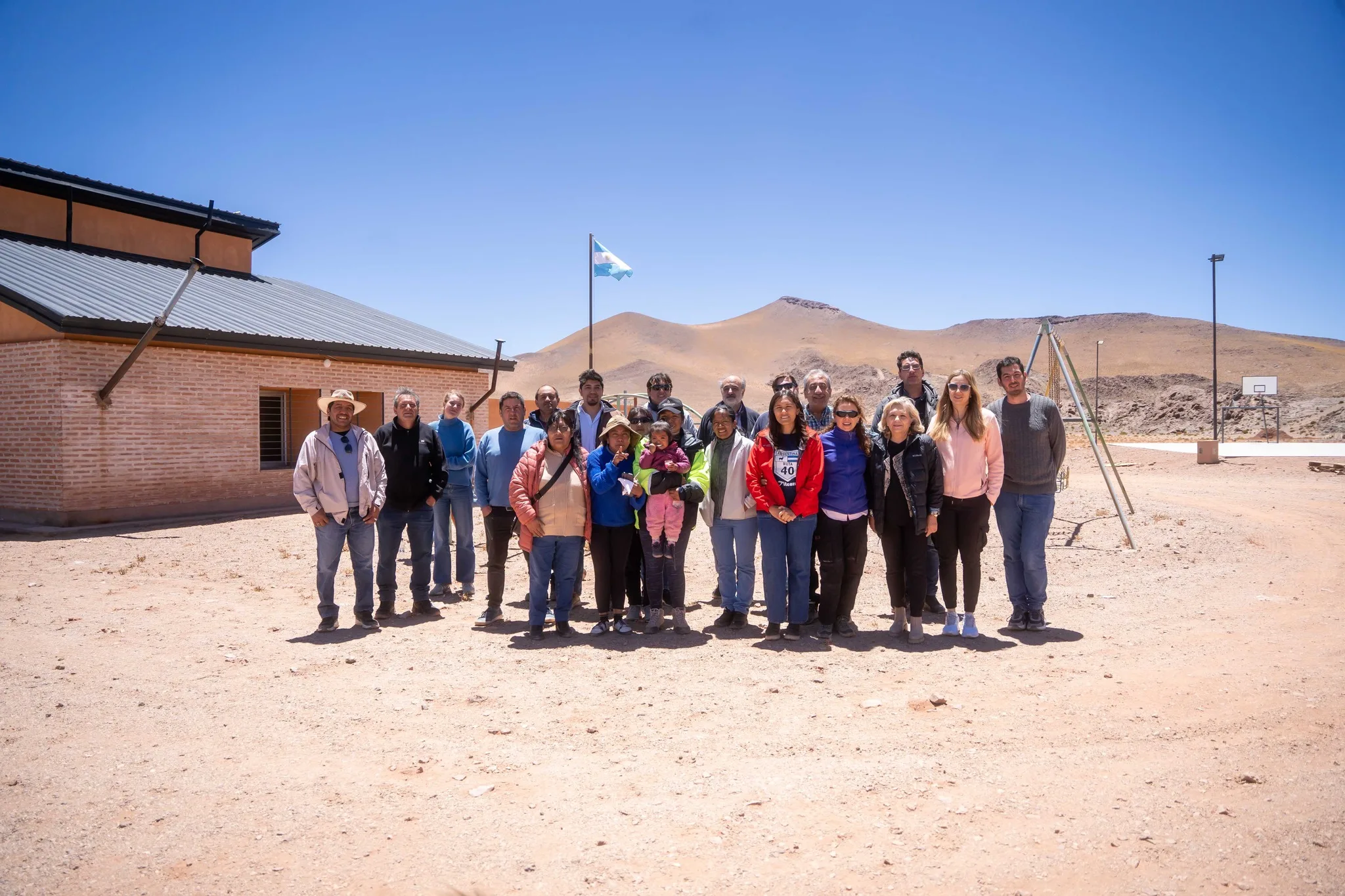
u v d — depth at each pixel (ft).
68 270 57.36
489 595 25.00
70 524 45.75
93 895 10.45
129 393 48.16
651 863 11.07
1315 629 22.57
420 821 12.41
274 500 56.24
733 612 24.34
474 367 69.87
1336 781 13.01
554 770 14.20
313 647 22.48
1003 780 13.46
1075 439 163.12
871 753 14.69
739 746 15.15
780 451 22.70
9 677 19.70
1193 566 32.96
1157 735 15.28
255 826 12.29
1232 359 565.94
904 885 10.40
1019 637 23.00
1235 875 10.47
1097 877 10.51
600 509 23.39
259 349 54.34
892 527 22.48
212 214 74.95
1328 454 108.58
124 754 15.12
